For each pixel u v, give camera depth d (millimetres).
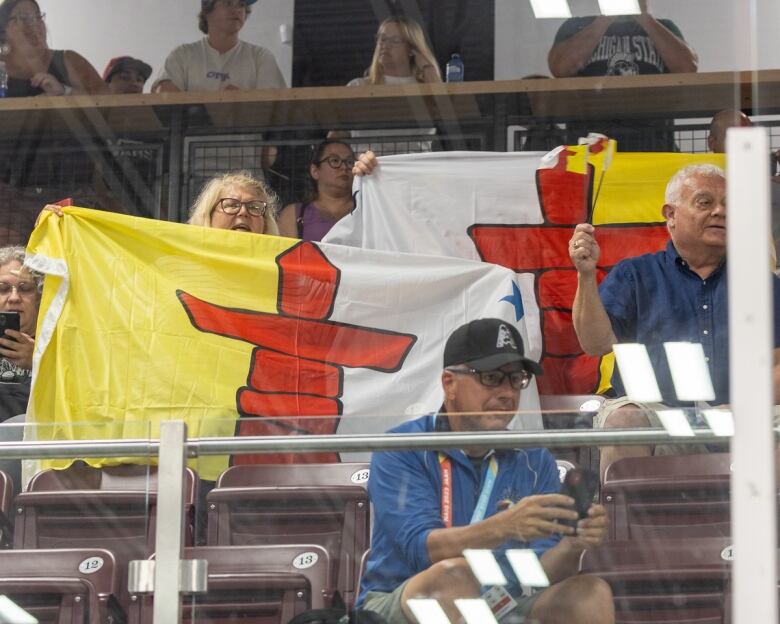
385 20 23094
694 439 10828
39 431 11523
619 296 17344
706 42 22594
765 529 6121
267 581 10883
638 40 22594
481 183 19891
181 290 17703
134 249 17797
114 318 17422
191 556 10969
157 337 17406
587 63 22641
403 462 11055
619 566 10688
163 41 23953
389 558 10938
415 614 10734
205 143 23578
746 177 6246
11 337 17984
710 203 17219
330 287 18078
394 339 17969
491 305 18266
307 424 11148
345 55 23469
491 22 23000
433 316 18156
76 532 11445
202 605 10875
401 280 18172
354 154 22047
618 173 19688
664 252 17516
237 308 17750
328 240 19969
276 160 23297
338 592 10953
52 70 24078
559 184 19750
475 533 10812
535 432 10992
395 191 20016
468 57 23109
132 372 17234
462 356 12750
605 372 18672
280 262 18031
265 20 23703
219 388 17359
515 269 19578
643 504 10781
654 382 16344
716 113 22234
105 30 24000
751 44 22406
